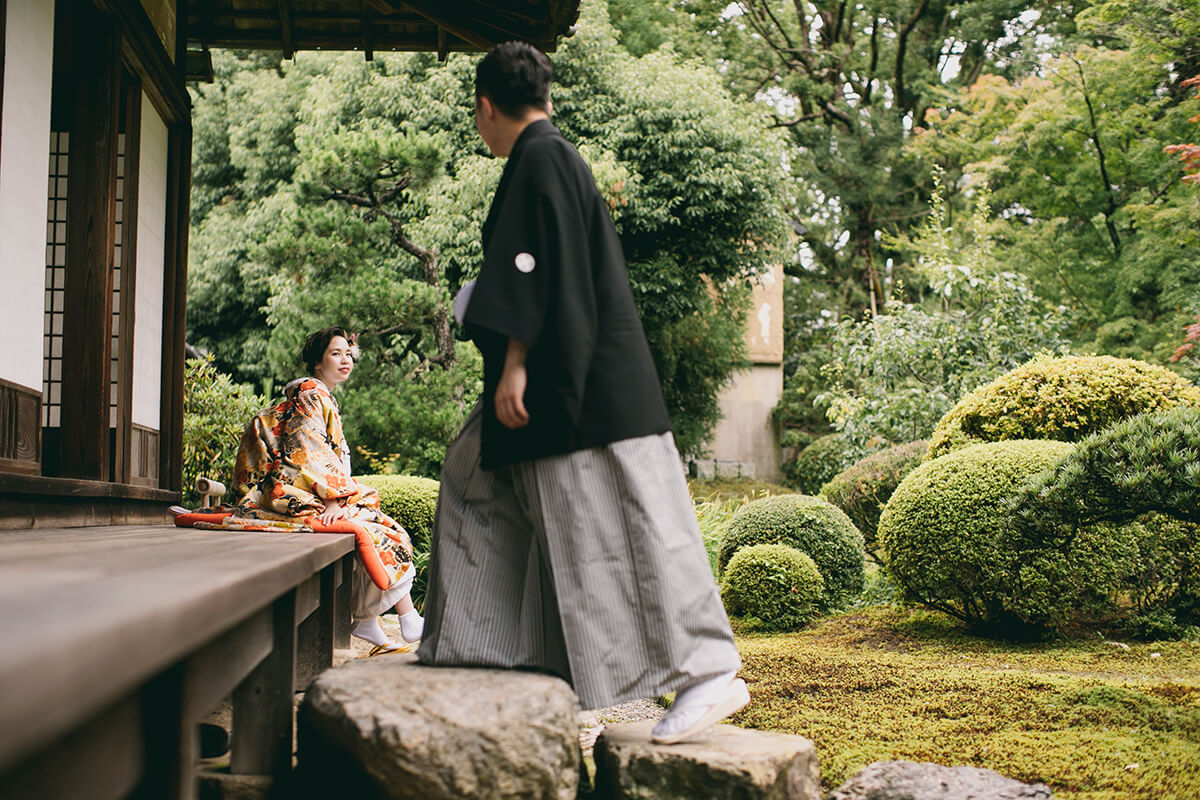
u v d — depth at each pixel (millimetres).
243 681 2229
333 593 3553
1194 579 5000
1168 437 3262
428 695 1880
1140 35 12773
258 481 3729
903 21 20812
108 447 4359
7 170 3482
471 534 2260
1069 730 3150
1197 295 12000
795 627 5871
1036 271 14641
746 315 17656
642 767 2070
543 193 2049
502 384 2020
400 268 12555
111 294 4324
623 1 17453
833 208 21578
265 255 10844
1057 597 4840
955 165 20281
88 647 792
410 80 13938
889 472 7539
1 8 3314
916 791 2311
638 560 2033
